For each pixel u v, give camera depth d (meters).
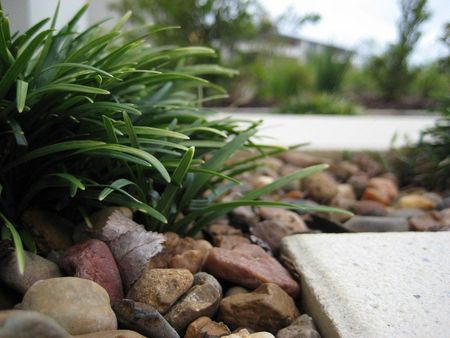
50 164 0.31
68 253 0.28
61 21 0.51
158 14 1.14
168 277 0.28
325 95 1.33
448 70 1.03
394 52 1.56
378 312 0.26
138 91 0.39
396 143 0.69
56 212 0.33
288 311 0.28
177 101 0.41
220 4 1.15
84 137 0.32
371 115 1.30
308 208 0.32
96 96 0.32
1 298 0.26
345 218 0.45
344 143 0.68
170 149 0.34
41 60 0.30
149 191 0.33
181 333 0.27
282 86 1.42
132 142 0.30
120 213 0.31
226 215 0.42
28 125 0.31
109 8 1.02
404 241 0.34
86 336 0.22
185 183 0.35
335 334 0.25
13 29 0.45
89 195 0.31
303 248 0.33
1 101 0.29
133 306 0.25
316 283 0.29
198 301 0.27
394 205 0.52
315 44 1.64
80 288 0.24
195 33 1.16
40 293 0.24
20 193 0.32
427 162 0.60
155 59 0.35
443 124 0.62
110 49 0.39
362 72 1.67
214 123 0.38
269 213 0.43
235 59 1.26
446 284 0.28
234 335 0.25
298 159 0.63
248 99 1.37
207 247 0.33
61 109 0.30
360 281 0.29
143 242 0.29
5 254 0.27
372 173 0.60
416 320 0.25
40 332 0.17
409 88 1.60
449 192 0.54
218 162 0.34
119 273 0.28
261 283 0.30
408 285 0.28
